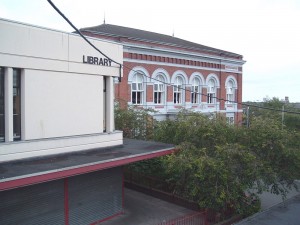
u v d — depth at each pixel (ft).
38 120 38.29
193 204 48.03
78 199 40.45
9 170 31.60
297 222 34.71
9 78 35.68
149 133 63.93
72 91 41.81
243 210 43.27
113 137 46.32
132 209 48.08
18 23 36.01
